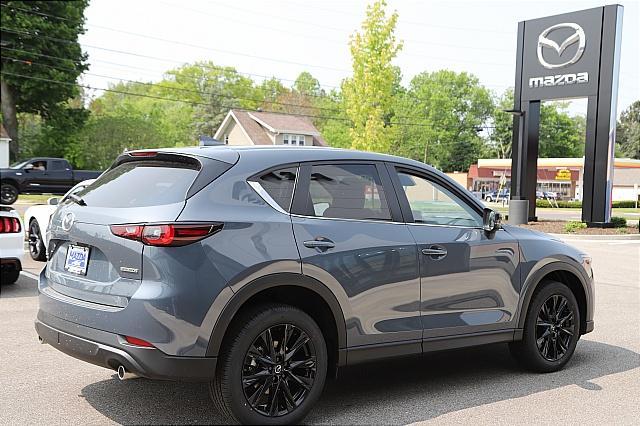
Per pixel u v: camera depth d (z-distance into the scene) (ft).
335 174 15.15
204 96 324.19
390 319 15.16
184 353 12.50
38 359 18.83
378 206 15.56
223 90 323.98
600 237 69.56
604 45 77.41
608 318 26.89
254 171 14.03
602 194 77.87
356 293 14.55
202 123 315.99
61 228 14.62
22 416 14.43
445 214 16.74
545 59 83.92
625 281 38.32
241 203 13.56
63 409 14.87
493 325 17.04
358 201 15.26
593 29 78.43
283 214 14.02
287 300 14.48
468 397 16.25
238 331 13.07
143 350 12.40
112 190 14.44
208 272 12.69
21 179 99.76
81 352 13.37
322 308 14.40
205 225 12.82
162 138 164.86
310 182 14.67
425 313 15.78
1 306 25.73
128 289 12.78
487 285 16.93
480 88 310.65
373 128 135.54
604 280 38.73
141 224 12.76
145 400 15.49
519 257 17.65
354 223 14.93
